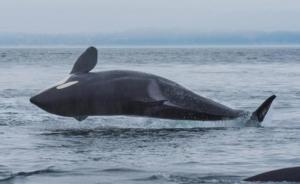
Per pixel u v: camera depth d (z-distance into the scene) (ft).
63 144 205.16
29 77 583.17
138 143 206.90
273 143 204.85
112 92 246.27
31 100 246.47
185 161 173.06
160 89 247.70
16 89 437.17
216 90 422.00
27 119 271.90
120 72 252.01
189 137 219.20
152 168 162.50
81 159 176.55
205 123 250.16
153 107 244.63
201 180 146.20
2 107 317.83
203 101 249.14
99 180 147.13
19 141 211.20
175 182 144.46
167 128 244.22
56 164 168.35
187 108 246.88
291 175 130.41
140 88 246.68
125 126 250.37
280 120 264.11
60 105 245.04
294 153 185.98
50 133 231.09
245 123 249.14
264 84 487.20
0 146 200.44
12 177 150.10
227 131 233.55
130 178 149.48
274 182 129.80
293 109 305.53
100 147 199.00
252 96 374.22
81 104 245.86
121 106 246.68
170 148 196.34
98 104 246.47
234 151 189.57
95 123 259.39
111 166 165.07
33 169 161.89
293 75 621.72
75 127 247.70
